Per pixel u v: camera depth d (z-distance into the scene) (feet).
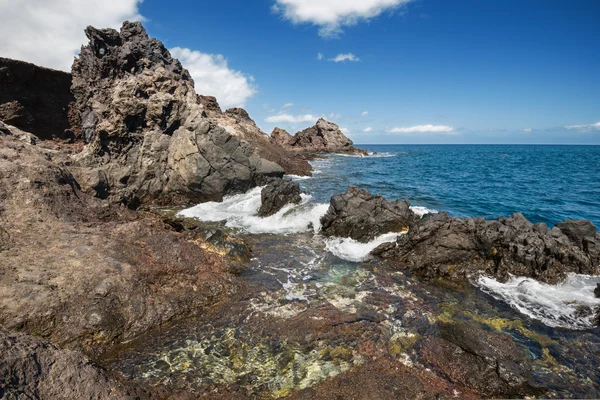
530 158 259.39
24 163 43.09
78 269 30.91
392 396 21.66
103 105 98.58
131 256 34.55
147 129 84.07
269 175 85.35
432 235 43.93
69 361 18.69
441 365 24.77
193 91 95.20
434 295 35.91
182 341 27.20
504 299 35.19
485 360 24.67
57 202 40.81
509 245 40.78
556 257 40.16
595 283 36.86
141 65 105.19
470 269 41.01
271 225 60.34
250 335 27.89
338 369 24.23
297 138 272.72
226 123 132.98
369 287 37.29
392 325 29.68
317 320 29.78
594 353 27.07
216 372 23.88
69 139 103.04
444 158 254.47
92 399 17.89
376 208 53.72
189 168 75.00
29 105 96.63
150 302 30.25
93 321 27.02
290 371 24.06
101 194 54.70
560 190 100.12
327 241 52.03
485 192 96.37
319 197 82.02
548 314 32.42
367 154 267.39
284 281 38.04
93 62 102.42
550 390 22.99
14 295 26.71
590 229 42.50
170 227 47.34
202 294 33.12
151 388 21.93
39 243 33.50
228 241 44.65
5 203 36.88
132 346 26.63
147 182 79.82
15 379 15.72
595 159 244.63
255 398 21.66
